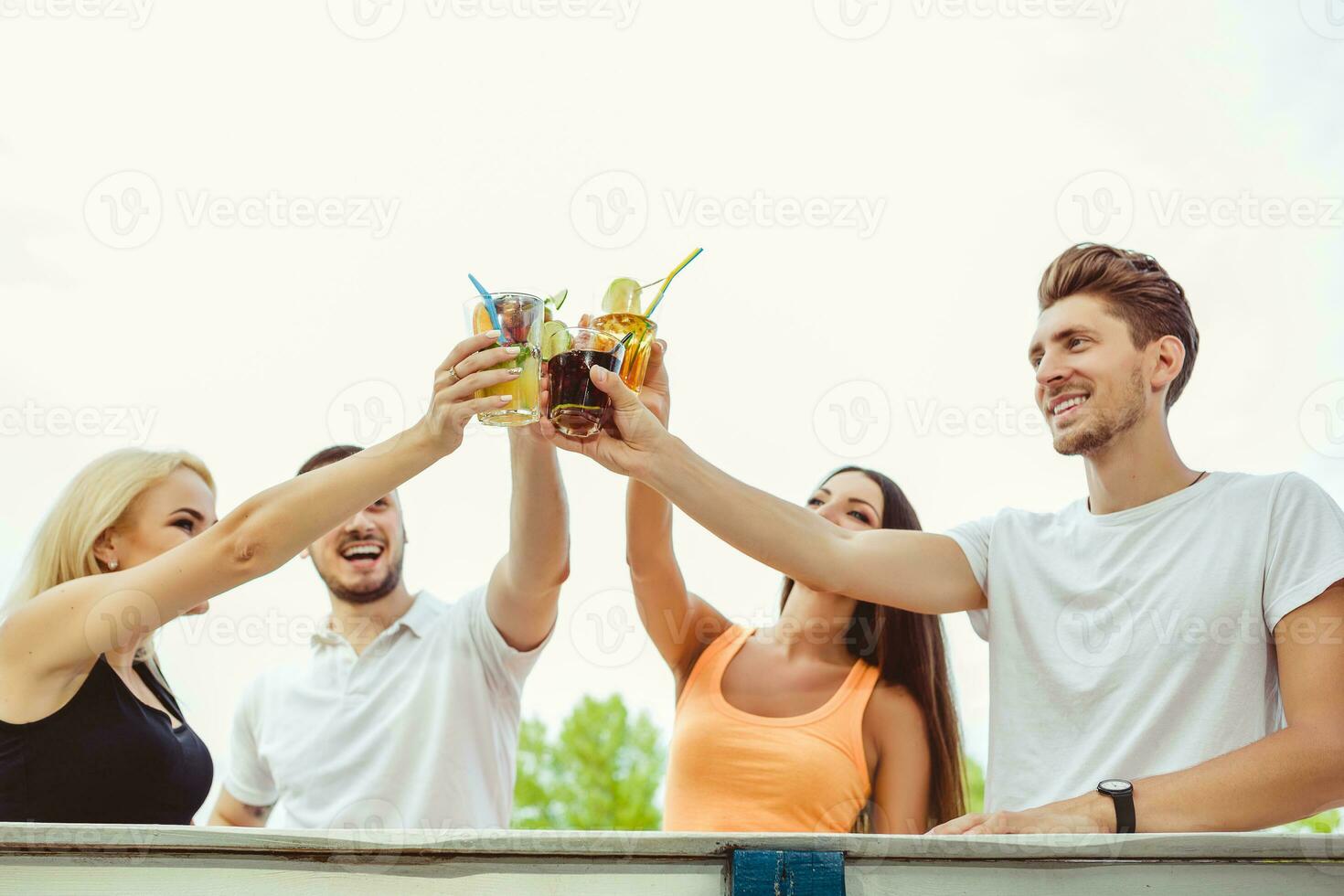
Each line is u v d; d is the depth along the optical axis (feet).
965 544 6.02
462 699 6.70
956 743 6.54
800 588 6.91
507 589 6.68
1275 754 4.56
